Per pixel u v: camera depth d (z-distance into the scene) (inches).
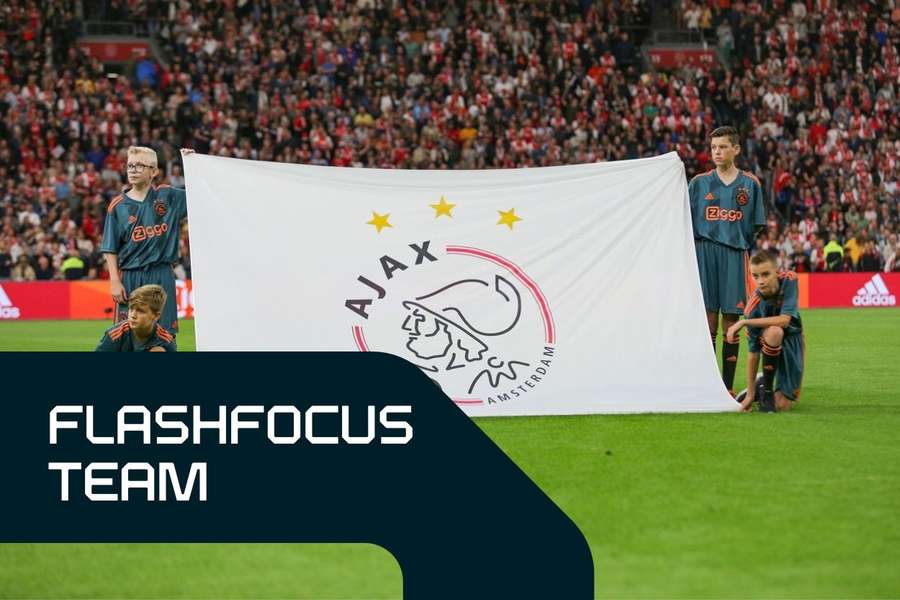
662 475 272.5
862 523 227.9
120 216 392.2
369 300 369.1
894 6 1433.3
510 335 370.3
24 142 1118.4
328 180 376.8
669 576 195.5
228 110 1203.9
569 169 383.2
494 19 1357.0
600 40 1364.4
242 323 365.7
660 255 380.5
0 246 989.2
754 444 313.9
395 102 1238.9
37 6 1234.0
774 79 1349.7
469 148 1222.9
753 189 412.8
